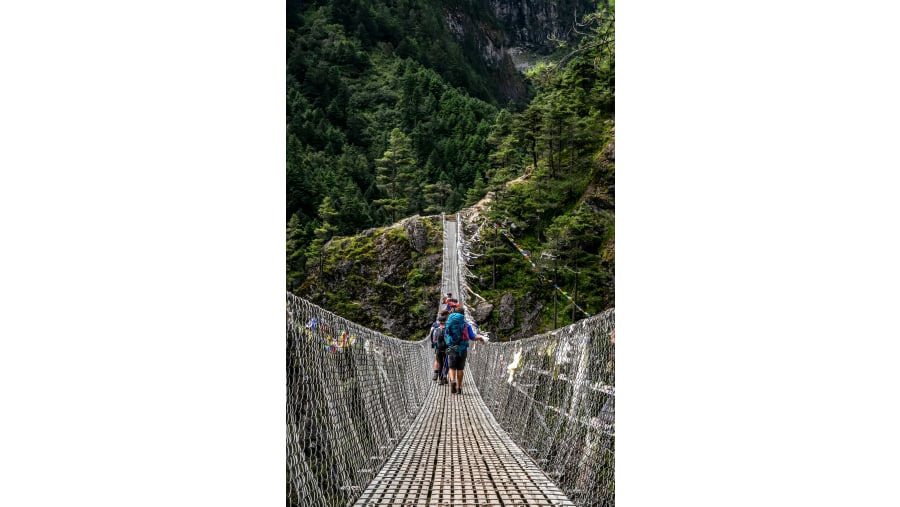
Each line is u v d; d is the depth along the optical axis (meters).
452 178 84.00
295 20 106.31
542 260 43.38
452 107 99.31
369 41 111.69
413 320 50.44
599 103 44.81
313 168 70.56
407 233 53.50
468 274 48.47
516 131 55.44
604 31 35.72
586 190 45.09
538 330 44.59
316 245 55.22
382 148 90.69
